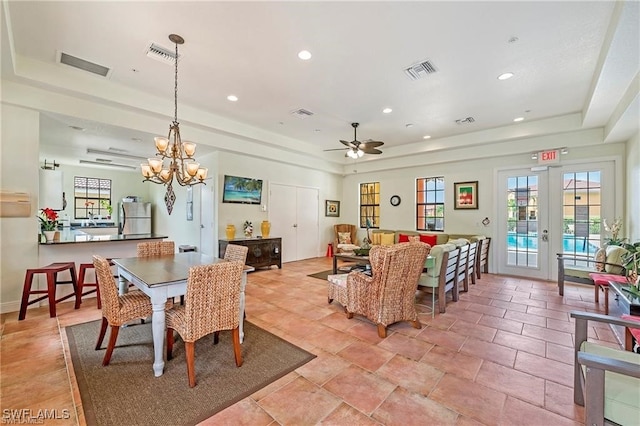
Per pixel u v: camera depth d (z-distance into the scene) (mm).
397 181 7504
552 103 4180
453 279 3988
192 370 2055
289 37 2666
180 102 4305
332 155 7641
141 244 3535
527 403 1876
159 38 2701
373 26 2498
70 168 7957
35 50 2945
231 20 2432
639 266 2629
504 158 5785
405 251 2895
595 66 3123
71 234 5238
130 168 8297
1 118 3289
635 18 2049
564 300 4051
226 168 5852
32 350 2537
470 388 2041
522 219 5602
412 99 4086
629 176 4328
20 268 3482
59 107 3535
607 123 4305
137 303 2398
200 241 6320
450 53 2912
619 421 1199
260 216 6523
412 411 1802
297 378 2162
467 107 4371
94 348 2586
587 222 4906
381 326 2891
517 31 2547
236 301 2316
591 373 1216
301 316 3461
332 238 8422
